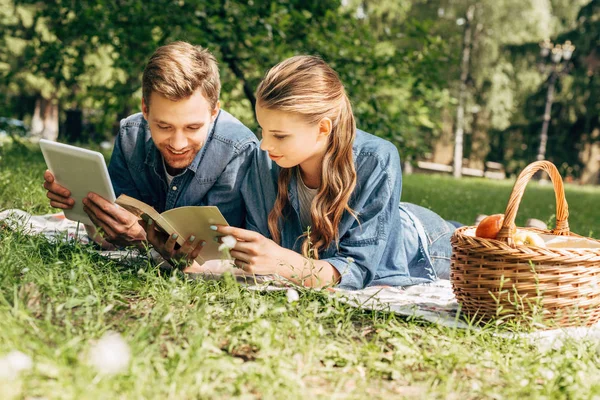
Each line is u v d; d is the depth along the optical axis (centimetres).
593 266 281
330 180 325
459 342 253
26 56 1093
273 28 877
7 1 1958
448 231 392
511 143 3198
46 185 351
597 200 1492
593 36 2714
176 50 316
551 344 247
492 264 279
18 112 2786
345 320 268
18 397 174
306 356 226
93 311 253
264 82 304
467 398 212
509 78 2877
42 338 213
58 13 991
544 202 1268
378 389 214
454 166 2750
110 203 337
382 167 337
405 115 981
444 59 1006
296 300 261
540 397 207
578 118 2919
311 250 335
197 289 283
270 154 312
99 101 1117
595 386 211
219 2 859
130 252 352
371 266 334
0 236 338
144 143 373
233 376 206
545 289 275
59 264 291
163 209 389
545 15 2662
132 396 181
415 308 283
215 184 364
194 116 316
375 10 1055
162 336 236
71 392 176
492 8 2612
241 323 239
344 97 320
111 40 915
